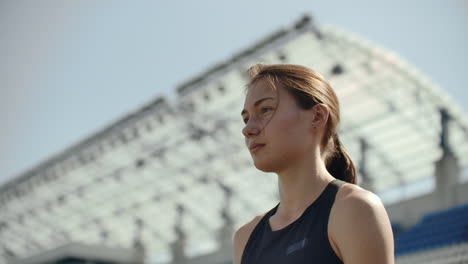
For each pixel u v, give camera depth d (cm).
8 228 3962
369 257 130
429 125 2308
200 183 2966
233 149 2580
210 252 2948
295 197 162
